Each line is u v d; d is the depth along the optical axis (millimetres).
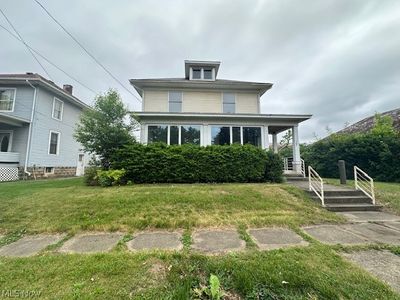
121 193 6781
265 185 8328
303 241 3955
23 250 3686
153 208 5586
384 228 4789
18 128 13656
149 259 3086
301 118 12125
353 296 2260
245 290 2395
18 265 2951
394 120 16922
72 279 2561
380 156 13289
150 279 2574
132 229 4664
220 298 2285
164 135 11969
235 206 5910
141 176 9203
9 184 9781
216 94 15023
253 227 4781
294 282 2488
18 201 6137
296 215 5516
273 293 2357
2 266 2928
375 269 2879
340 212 6246
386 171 13047
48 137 15203
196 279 2615
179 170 9281
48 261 3068
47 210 5504
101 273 2695
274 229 4668
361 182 9766
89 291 2312
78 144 18797
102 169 9445
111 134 9758
